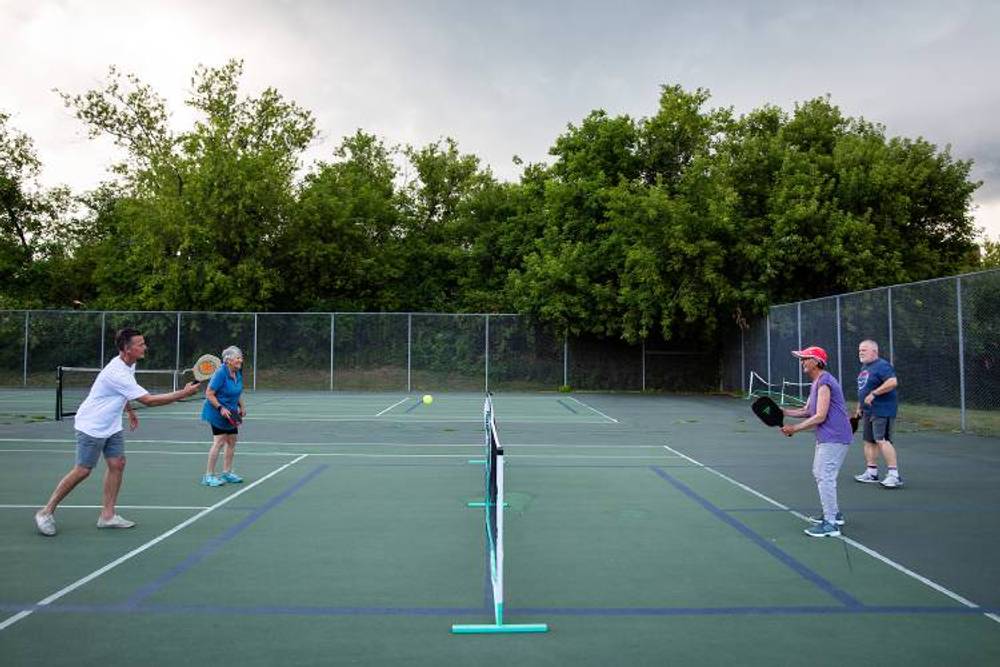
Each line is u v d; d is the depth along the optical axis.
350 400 25.44
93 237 46.47
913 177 28.94
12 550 6.24
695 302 27.06
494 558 5.34
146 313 30.34
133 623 4.59
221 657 4.07
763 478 9.98
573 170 33.00
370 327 30.48
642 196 28.56
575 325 30.28
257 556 6.14
